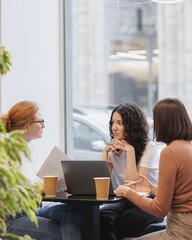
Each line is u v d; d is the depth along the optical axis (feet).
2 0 10.09
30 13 10.87
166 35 18.57
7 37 10.23
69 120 12.21
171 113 6.76
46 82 11.37
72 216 7.73
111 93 19.53
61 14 11.78
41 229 7.42
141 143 8.91
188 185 6.46
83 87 19.48
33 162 8.39
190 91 18.06
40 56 11.19
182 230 6.41
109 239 7.88
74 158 13.19
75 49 19.57
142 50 19.48
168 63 18.65
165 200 6.47
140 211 8.47
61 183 7.86
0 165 4.41
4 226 4.49
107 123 12.89
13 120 8.09
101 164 7.17
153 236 6.83
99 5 19.43
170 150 6.52
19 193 4.40
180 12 18.31
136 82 19.34
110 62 19.67
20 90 10.53
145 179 7.96
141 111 9.13
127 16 19.43
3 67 5.32
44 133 11.28
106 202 6.74
